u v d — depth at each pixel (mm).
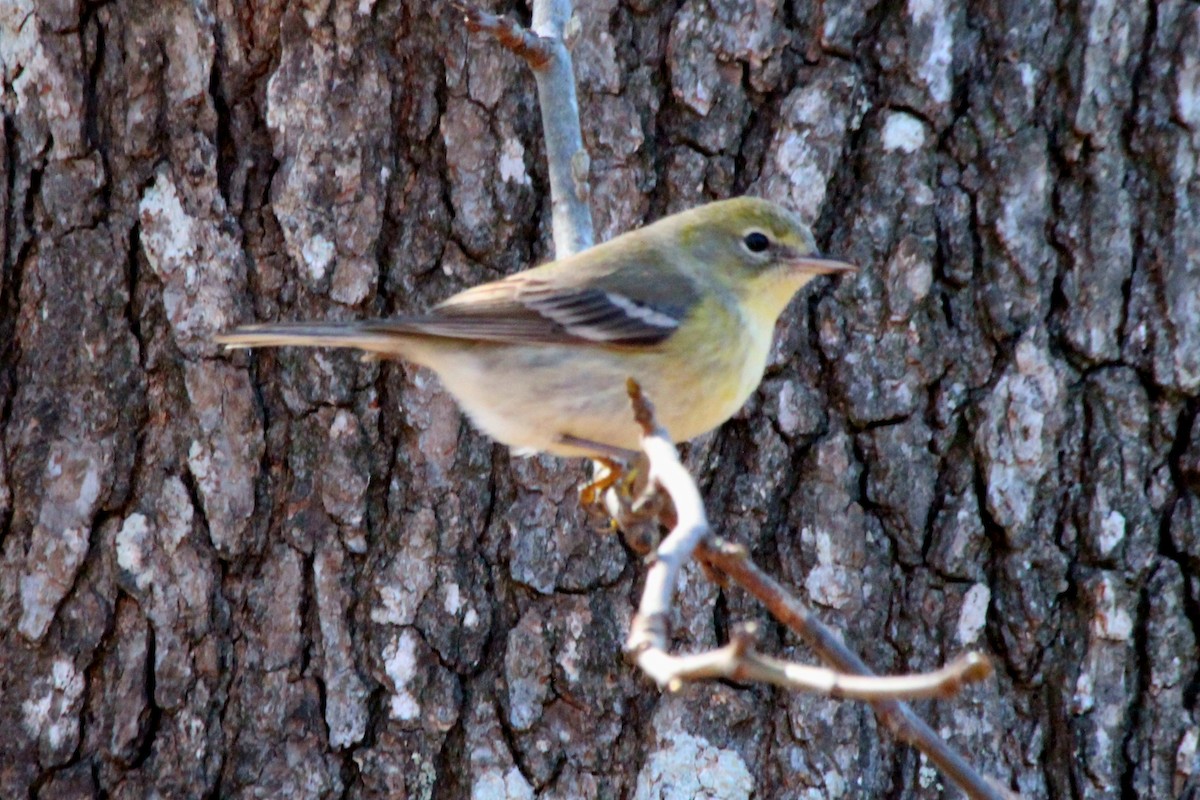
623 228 10680
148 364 10438
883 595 10320
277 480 10430
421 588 10305
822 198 10609
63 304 10484
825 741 10086
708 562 6648
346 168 10539
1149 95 10688
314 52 10578
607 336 9281
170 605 10273
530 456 10281
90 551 10352
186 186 10508
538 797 10180
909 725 6480
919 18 10586
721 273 9797
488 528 10359
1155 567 10383
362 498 10344
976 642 10289
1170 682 10297
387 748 10250
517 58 10570
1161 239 10516
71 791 10227
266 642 10297
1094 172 10555
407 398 10359
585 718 10211
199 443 10344
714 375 9484
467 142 10594
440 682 10266
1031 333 10438
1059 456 10430
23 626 10336
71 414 10438
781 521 10398
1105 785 10195
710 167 10711
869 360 10430
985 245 10523
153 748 10258
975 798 6336
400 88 10633
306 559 10344
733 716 10125
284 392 10430
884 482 10352
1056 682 10320
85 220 10516
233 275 10500
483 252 10570
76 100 10508
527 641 10250
